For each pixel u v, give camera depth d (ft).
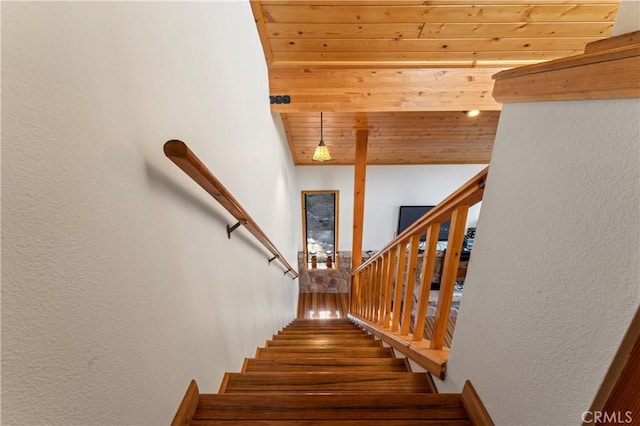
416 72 7.31
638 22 1.39
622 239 1.42
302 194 17.21
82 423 1.51
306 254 18.42
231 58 4.13
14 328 1.17
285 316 10.77
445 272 3.73
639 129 1.33
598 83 1.49
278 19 5.84
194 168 2.20
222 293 3.64
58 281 1.36
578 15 5.89
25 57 1.20
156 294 2.19
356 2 5.54
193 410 2.68
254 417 2.72
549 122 1.89
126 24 1.85
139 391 1.97
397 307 5.64
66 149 1.39
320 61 7.05
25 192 1.20
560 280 1.80
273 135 8.21
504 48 6.73
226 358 3.72
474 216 17.37
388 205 17.51
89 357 1.55
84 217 1.50
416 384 3.63
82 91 1.49
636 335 1.38
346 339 6.73
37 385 1.27
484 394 2.63
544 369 1.95
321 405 2.80
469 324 2.93
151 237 2.13
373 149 14.20
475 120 11.02
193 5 2.90
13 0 1.15
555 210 1.85
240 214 3.61
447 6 5.69
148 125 2.10
